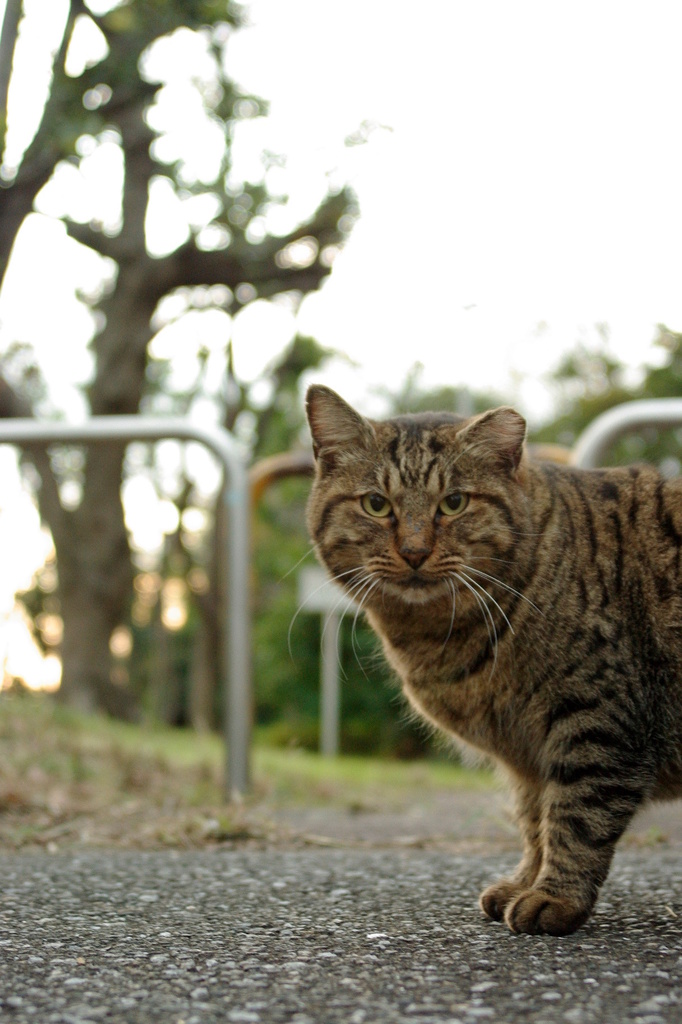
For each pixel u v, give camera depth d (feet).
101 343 36.09
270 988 6.17
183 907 8.53
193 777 17.42
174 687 77.61
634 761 8.45
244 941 7.34
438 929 7.87
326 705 38.52
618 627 8.64
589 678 8.52
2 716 20.88
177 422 16.21
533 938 7.59
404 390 77.10
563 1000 5.93
